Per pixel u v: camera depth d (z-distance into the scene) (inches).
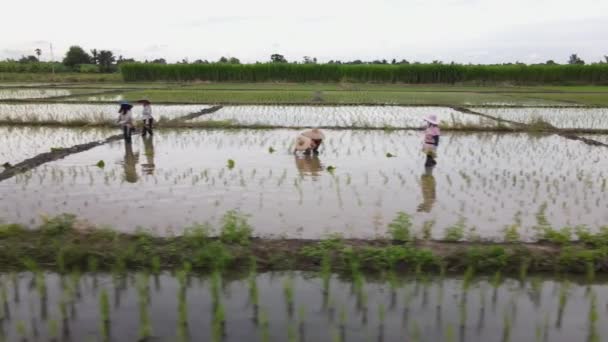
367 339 180.5
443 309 201.8
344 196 340.2
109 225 274.8
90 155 476.1
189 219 287.7
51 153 470.6
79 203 317.7
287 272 231.9
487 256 232.4
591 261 229.3
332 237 253.3
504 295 212.7
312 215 297.7
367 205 319.9
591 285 222.1
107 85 1692.9
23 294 209.5
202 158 467.8
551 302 207.5
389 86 1776.6
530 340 181.2
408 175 405.4
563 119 777.6
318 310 200.1
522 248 238.5
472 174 410.0
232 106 961.5
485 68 1930.4
